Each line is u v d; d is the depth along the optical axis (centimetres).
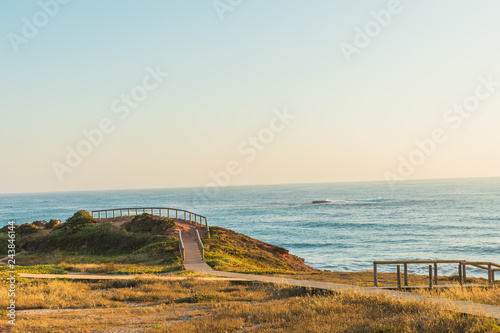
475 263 1638
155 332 1040
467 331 887
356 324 1018
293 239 6856
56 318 1291
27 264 3428
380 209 12538
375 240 6481
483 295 1318
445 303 1167
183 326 1096
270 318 1205
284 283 1853
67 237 4278
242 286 1966
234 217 11294
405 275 1598
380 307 1224
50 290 1822
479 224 8188
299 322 1102
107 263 3167
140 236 3919
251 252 3616
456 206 12850
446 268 4091
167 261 2989
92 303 1591
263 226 8938
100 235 4116
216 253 3203
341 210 12569
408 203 14688
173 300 1656
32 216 14038
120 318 1295
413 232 7281
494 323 935
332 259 5031
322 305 1285
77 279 2220
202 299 1647
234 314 1256
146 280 2130
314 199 19612
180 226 4194
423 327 953
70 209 17562
